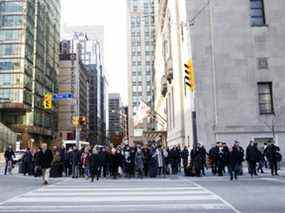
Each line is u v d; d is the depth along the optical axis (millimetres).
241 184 18141
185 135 39031
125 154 24828
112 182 20734
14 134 78812
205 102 33031
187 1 34500
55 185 19203
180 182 20016
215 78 33281
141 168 24062
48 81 120812
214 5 34281
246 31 33969
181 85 41781
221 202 12344
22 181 21984
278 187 16531
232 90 33188
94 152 21781
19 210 11148
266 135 32562
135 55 148250
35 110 104688
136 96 145500
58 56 136500
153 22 148750
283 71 33562
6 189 17312
